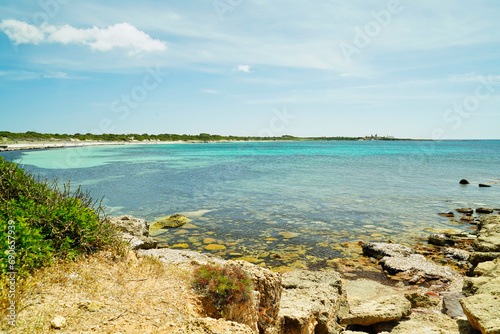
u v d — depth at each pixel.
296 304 7.50
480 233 15.12
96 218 7.55
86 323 4.38
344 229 17.42
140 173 42.31
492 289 7.94
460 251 13.75
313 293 8.44
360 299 9.70
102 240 7.05
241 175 41.19
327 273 10.02
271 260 12.94
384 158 76.00
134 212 20.89
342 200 25.27
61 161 58.00
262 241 15.26
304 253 13.77
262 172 44.69
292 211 21.48
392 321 8.01
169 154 88.12
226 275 6.09
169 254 8.89
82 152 88.69
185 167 51.28
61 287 5.22
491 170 48.16
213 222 18.64
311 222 18.78
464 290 9.20
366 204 23.84
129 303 5.19
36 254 5.65
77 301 4.91
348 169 49.19
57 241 6.42
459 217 20.28
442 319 8.03
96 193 27.08
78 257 6.34
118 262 6.70
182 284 6.14
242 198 25.86
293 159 71.75
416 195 27.59
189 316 5.20
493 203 24.70
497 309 6.88
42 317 4.28
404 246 13.82
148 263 7.02
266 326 6.51
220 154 90.81
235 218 19.56
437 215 20.77
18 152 77.56
